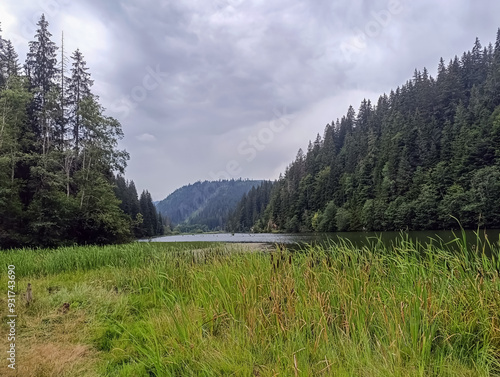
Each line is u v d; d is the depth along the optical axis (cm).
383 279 403
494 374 224
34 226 2011
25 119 2383
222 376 247
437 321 284
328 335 293
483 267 342
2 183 1961
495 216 3234
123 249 1138
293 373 231
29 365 292
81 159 2702
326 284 407
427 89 7031
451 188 3969
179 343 313
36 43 2825
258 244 2442
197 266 663
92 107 2575
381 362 240
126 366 293
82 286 604
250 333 305
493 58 6875
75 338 375
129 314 480
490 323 267
